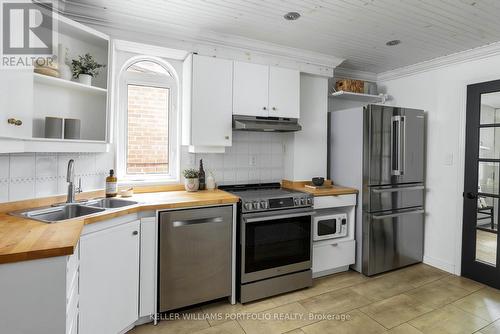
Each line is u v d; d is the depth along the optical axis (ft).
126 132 8.77
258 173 10.60
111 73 7.41
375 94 12.01
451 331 6.75
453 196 10.12
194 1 6.82
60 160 7.01
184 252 7.20
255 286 8.01
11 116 4.74
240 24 8.02
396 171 10.15
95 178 7.87
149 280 6.82
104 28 7.59
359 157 9.99
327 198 9.53
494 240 9.05
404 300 8.21
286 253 8.48
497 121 8.99
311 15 7.47
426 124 11.02
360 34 8.63
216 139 8.63
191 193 8.54
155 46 8.22
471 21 7.68
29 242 3.99
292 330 6.79
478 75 9.50
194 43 8.64
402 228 10.37
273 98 9.39
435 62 10.57
